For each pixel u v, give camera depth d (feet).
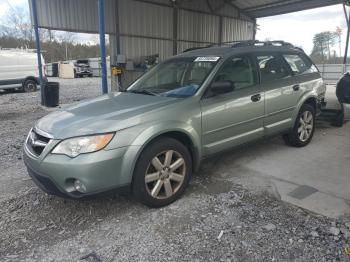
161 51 46.55
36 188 12.44
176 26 47.21
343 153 15.99
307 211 10.23
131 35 42.52
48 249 8.65
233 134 12.91
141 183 10.02
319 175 13.23
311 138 17.65
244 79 13.48
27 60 53.42
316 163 14.62
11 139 20.29
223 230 9.30
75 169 9.04
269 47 15.39
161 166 10.48
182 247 8.59
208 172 13.69
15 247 8.76
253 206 10.65
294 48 17.15
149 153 10.05
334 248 8.34
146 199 10.24
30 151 10.23
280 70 15.40
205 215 10.15
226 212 10.30
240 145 13.41
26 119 27.94
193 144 11.34
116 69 39.42
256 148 16.84
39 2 34.35
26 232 9.46
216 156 12.65
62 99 43.70
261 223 9.61
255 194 11.54
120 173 9.57
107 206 10.87
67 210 10.68
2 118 28.66
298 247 8.43
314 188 11.98
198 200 11.16
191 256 8.22
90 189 9.19
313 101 17.25
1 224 9.91
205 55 13.67
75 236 9.23
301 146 16.98
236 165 14.47
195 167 11.83
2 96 47.91
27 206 11.00
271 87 14.37
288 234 9.00
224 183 12.55
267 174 13.41
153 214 10.30
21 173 14.15
